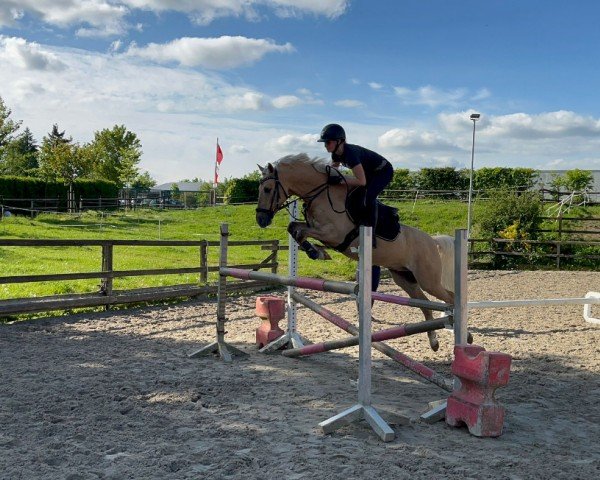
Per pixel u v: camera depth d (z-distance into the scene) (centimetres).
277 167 573
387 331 505
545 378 597
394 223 593
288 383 554
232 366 622
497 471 357
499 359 418
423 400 519
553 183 3791
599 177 4141
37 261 1446
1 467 344
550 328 898
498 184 3922
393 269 647
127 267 1448
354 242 574
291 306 697
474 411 423
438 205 3127
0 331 790
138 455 368
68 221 2677
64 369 590
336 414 462
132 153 4703
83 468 345
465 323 452
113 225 2631
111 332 809
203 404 480
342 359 669
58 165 3619
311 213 578
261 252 2039
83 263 1473
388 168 580
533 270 2022
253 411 466
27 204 3316
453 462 370
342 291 466
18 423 424
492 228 2177
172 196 4547
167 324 888
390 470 352
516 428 445
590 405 510
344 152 552
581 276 1769
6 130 3403
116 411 458
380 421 420
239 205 3719
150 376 567
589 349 740
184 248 2055
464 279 448
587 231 2159
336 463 362
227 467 349
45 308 894
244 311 1040
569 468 365
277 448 386
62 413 450
